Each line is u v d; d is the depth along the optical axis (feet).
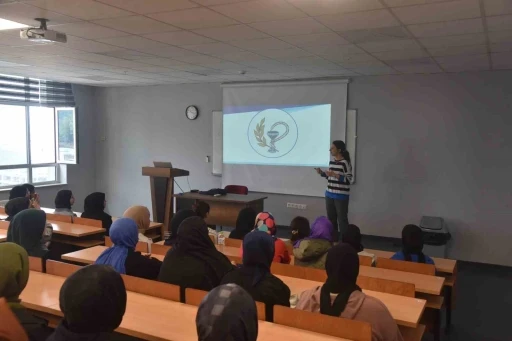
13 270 5.86
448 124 20.35
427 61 17.63
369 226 22.50
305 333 6.69
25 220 11.38
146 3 10.62
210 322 3.38
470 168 19.99
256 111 25.09
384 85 21.68
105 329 4.27
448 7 10.54
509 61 17.25
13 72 23.52
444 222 20.43
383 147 21.90
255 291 7.39
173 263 8.69
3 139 25.93
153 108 28.58
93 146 30.73
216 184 26.91
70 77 25.50
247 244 7.68
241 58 17.99
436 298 10.53
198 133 27.17
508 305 14.90
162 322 7.18
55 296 8.28
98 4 10.78
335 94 22.86
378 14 11.25
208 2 10.45
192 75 23.44
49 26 13.08
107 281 4.29
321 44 14.98
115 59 18.80
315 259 10.84
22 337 4.77
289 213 24.71
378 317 6.54
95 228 15.07
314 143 23.63
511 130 19.08
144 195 29.37
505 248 19.45
